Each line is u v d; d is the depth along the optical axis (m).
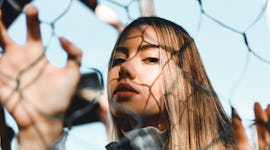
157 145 0.91
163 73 0.94
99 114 0.90
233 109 0.77
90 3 0.98
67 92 0.82
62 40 0.82
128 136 0.90
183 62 1.02
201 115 0.98
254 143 0.76
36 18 0.83
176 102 0.95
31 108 0.81
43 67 0.82
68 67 0.83
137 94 0.91
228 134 0.99
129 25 0.99
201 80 1.04
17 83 0.79
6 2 0.90
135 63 0.93
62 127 0.81
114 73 0.94
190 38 1.04
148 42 0.95
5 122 0.81
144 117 0.91
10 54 0.83
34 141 0.80
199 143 0.96
